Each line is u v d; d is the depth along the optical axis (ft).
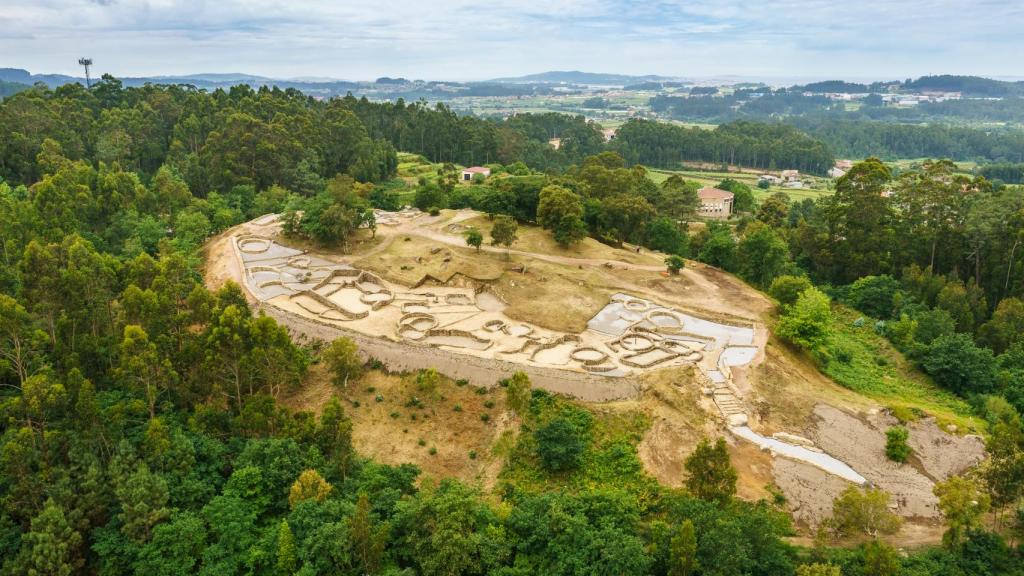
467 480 217.15
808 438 234.17
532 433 229.25
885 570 159.02
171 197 449.06
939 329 326.03
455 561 157.07
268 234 428.15
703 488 181.06
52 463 175.22
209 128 621.72
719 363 273.13
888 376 302.66
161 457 181.98
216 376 229.25
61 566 151.64
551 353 276.41
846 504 181.88
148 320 228.22
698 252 452.76
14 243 303.89
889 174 420.36
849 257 426.51
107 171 474.08
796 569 158.40
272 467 185.68
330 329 293.43
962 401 280.31
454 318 309.01
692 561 151.02
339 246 407.03
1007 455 185.26
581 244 432.25
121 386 217.36
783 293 348.18
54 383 188.55
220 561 160.04
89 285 236.63
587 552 157.28
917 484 214.69
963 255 410.52
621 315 322.96
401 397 255.70
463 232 437.99
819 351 303.27
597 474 210.79
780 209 547.49
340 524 160.15
